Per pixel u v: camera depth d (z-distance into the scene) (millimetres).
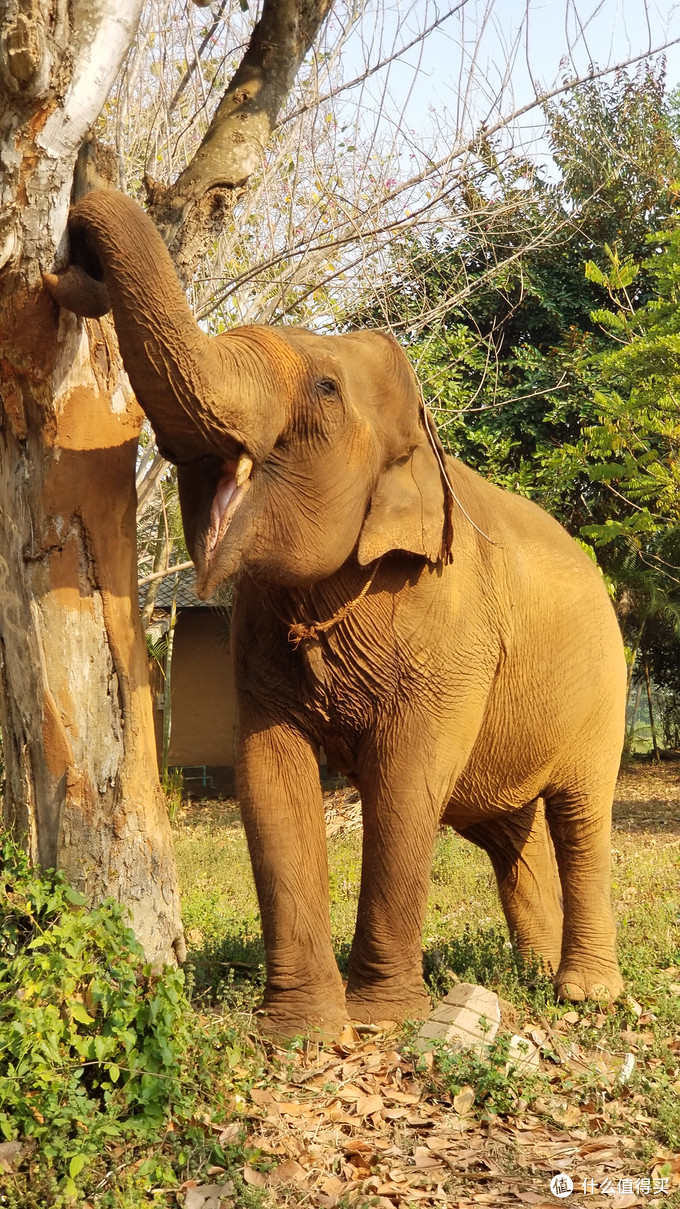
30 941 3984
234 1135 3688
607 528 13141
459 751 4918
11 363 4082
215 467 3973
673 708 22172
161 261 3533
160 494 8953
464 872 9766
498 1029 4688
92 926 3971
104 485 4293
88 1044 3664
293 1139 3754
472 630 4934
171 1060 3732
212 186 4816
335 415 4145
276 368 4000
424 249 7453
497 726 5434
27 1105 3504
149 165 7254
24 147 3637
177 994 3902
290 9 5051
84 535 4285
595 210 10961
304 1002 4566
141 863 4426
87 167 4148
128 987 3830
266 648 4750
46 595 4266
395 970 4723
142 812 4441
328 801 13305
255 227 7793
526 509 5969
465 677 4883
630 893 8594
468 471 5609
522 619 5355
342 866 10305
